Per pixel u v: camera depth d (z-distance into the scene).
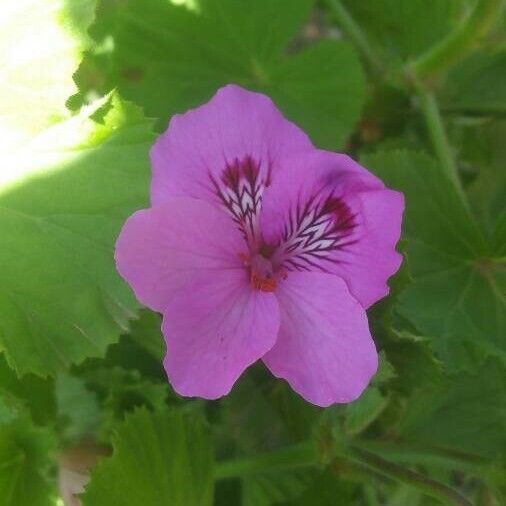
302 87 0.14
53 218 0.10
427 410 0.12
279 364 0.09
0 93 0.10
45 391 0.12
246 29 0.14
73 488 0.12
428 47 0.15
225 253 0.09
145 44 0.14
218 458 0.12
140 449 0.10
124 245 0.08
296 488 0.12
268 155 0.09
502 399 0.12
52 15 0.10
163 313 0.08
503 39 0.14
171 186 0.09
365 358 0.08
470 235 0.12
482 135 0.15
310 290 0.09
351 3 0.15
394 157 0.12
